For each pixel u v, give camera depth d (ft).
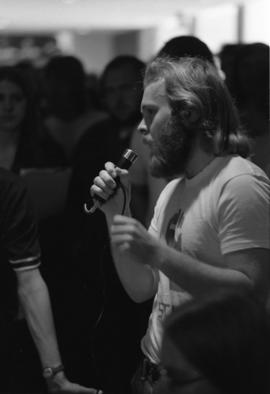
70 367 10.63
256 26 35.19
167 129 7.26
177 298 7.46
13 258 8.79
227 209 6.94
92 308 10.39
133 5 37.55
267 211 6.96
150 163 7.60
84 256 10.32
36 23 49.78
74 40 67.21
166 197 7.85
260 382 4.49
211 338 4.53
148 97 7.38
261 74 10.18
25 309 8.86
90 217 10.19
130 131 13.21
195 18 43.27
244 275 6.81
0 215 8.71
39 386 9.64
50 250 11.26
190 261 6.76
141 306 9.96
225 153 7.32
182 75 7.24
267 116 10.04
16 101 12.14
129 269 7.87
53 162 13.08
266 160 9.83
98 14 42.88
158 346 7.55
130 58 14.24
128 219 6.71
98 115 16.01
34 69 18.81
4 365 9.09
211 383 4.51
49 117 16.03
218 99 7.29
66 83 15.47
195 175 7.37
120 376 10.12
